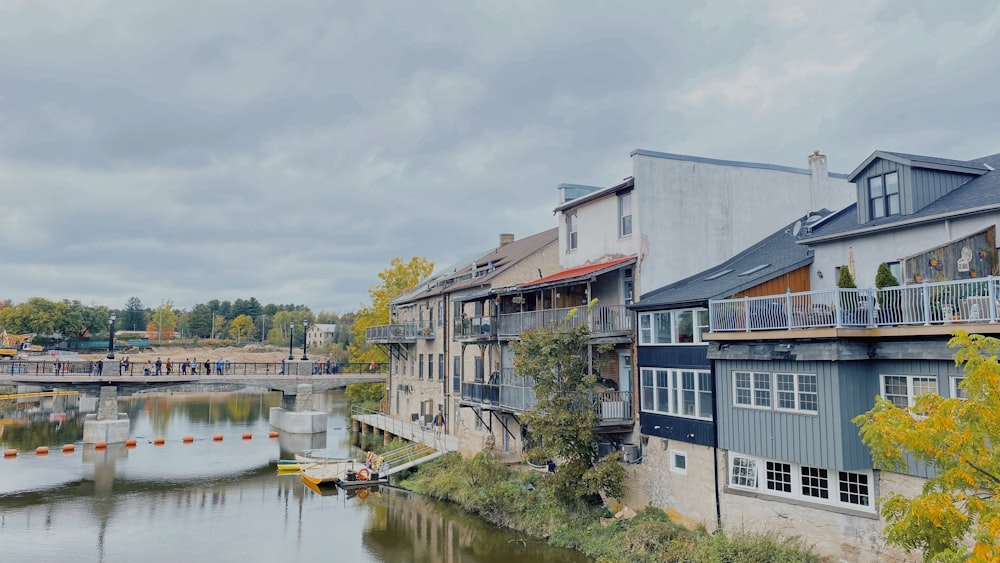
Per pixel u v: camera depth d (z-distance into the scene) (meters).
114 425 43.81
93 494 29.95
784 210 25.42
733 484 18.23
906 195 17.09
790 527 16.61
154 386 47.66
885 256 17.48
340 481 31.03
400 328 43.81
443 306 38.62
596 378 21.59
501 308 30.94
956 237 15.76
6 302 157.88
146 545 22.45
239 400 79.06
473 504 25.61
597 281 25.25
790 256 20.84
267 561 20.72
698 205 23.92
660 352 21.02
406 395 44.47
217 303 193.12
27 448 41.75
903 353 14.60
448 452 32.12
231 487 31.42
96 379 45.03
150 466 36.31
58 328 126.06
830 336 15.11
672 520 20.14
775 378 16.88
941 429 8.89
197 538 23.25
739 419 17.81
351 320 175.75
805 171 25.97
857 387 15.36
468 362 34.62
